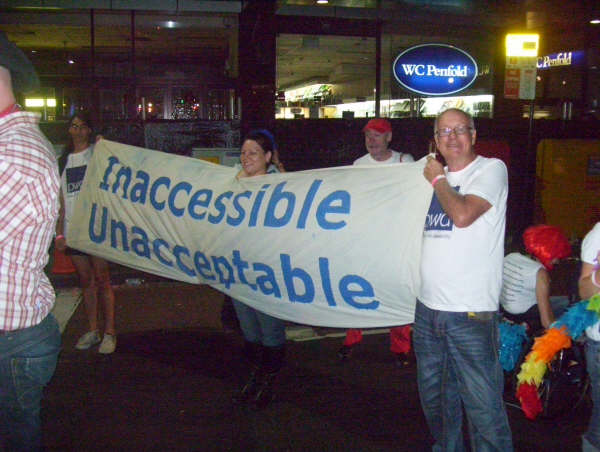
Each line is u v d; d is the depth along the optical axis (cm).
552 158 1048
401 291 408
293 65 1188
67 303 730
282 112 1195
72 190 569
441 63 1127
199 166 511
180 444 416
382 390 503
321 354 585
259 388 473
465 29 1127
